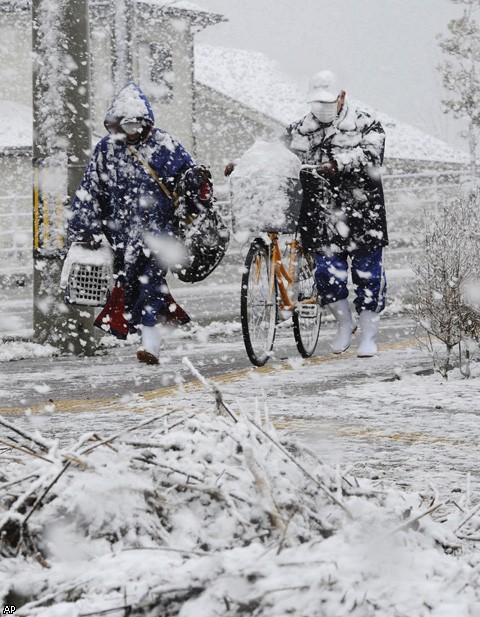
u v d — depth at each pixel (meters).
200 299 25.05
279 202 11.92
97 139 49.03
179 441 4.14
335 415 8.36
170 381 11.02
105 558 3.58
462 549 3.83
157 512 3.87
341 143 12.49
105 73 49.06
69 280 12.23
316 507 3.81
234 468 3.99
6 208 48.00
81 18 15.02
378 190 12.50
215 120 55.84
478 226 10.72
